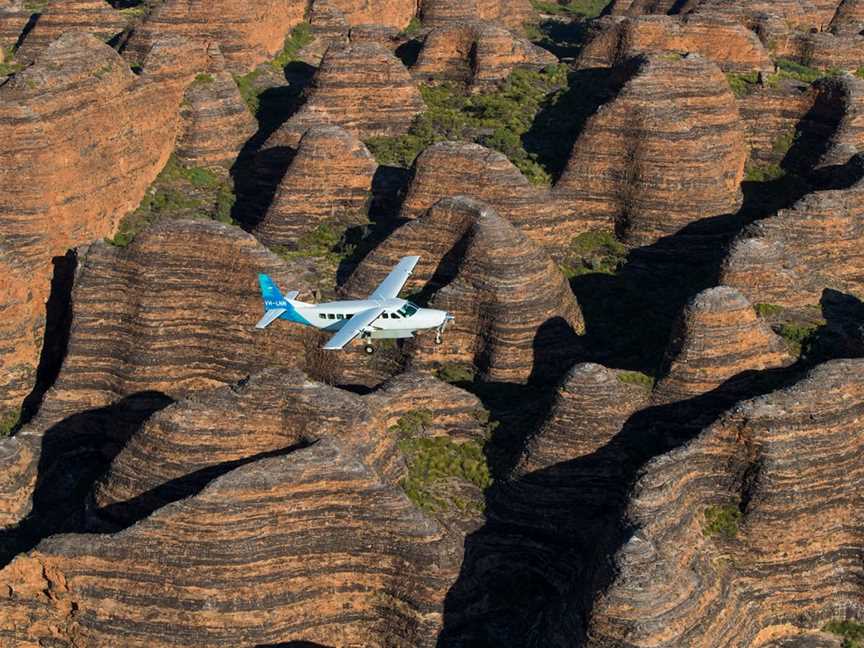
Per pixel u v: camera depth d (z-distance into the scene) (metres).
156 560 51.50
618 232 79.12
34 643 52.75
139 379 70.06
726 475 53.66
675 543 50.44
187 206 86.38
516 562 56.69
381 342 67.62
